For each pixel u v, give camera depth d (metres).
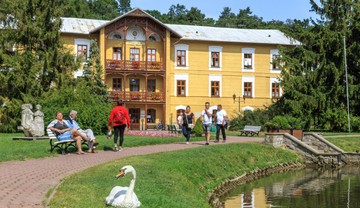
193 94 56.53
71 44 52.91
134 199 9.23
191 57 56.62
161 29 54.59
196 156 19.55
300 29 47.97
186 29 58.88
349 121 41.44
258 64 58.19
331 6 46.91
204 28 60.34
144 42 55.12
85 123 31.45
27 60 40.75
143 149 21.86
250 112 50.34
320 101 44.25
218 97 57.12
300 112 44.19
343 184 20.30
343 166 28.19
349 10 46.66
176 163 16.88
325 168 27.03
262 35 60.19
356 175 23.67
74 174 12.96
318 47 46.69
